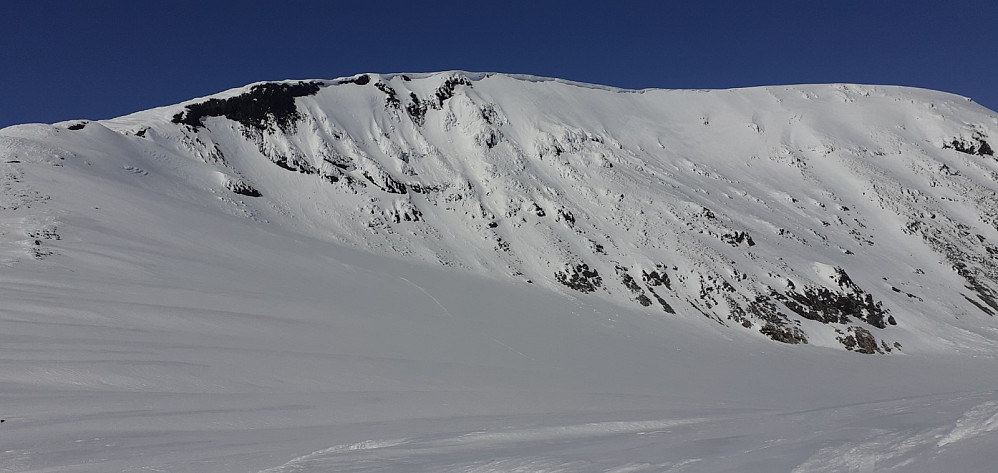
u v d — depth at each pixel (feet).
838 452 18.84
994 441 17.01
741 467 18.48
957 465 14.84
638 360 91.91
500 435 32.14
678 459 21.07
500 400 50.65
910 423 23.76
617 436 30.68
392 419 40.83
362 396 47.09
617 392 63.36
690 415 42.39
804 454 19.40
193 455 28.30
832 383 94.32
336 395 46.68
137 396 40.27
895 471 15.48
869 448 18.72
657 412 46.55
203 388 44.80
